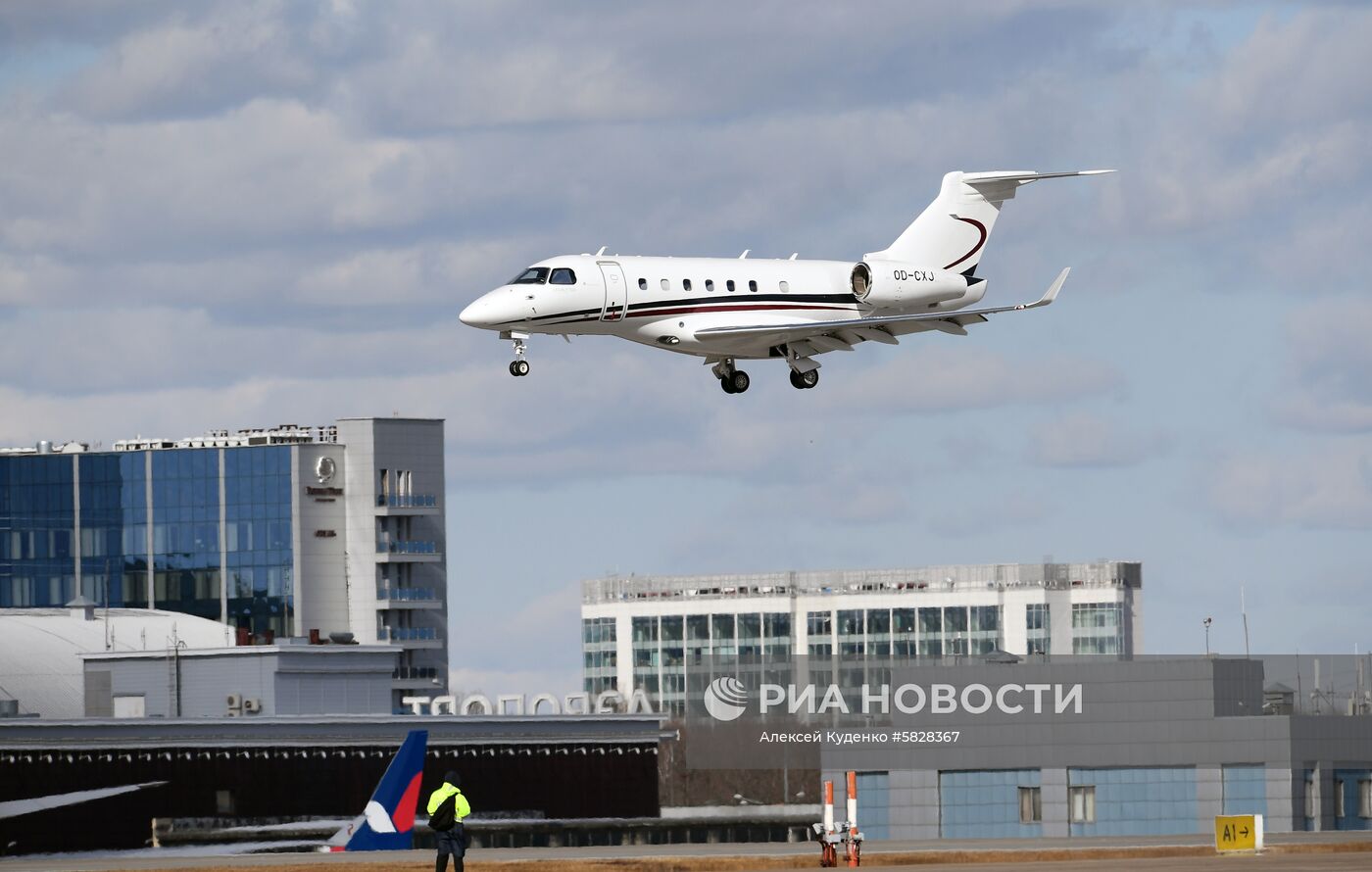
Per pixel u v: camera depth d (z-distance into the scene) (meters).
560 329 126.81
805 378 138.62
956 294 144.25
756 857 88.94
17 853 151.62
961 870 84.00
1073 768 147.88
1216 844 92.12
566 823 151.12
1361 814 144.88
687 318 130.38
